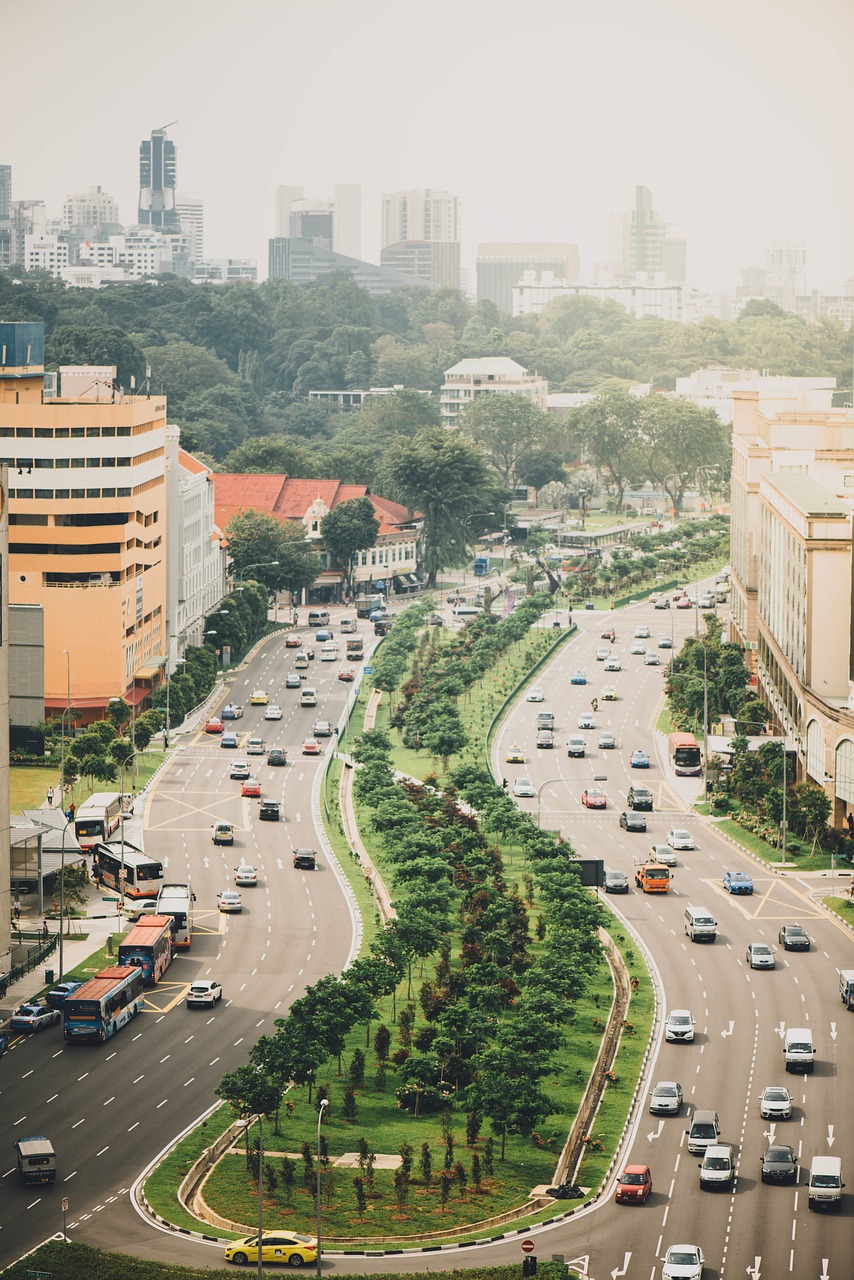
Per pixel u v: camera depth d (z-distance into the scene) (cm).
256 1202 16212
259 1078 17575
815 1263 15000
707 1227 15712
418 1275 14450
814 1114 18288
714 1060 19762
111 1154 17175
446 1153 17325
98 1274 14350
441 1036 19375
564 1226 15788
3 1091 18750
